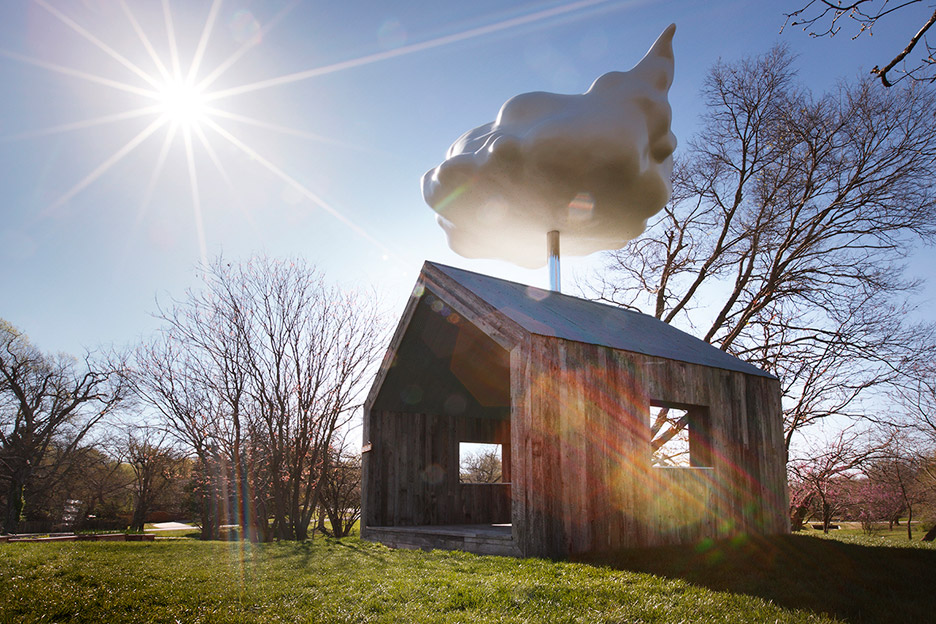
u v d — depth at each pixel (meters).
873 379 15.74
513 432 7.07
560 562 6.28
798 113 16.31
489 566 6.18
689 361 9.02
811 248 16.48
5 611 4.39
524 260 13.73
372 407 10.37
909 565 6.46
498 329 7.60
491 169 10.32
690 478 8.63
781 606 4.49
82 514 28.73
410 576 5.75
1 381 25.16
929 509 21.94
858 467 16.72
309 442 13.12
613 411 7.82
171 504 28.20
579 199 10.71
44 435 25.33
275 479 12.58
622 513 7.64
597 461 7.51
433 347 9.91
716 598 4.65
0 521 26.34
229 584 5.55
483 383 11.02
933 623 4.13
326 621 4.17
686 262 18.44
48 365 25.64
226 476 13.45
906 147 15.12
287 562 7.08
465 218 11.78
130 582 5.61
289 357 13.02
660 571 5.80
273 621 4.19
